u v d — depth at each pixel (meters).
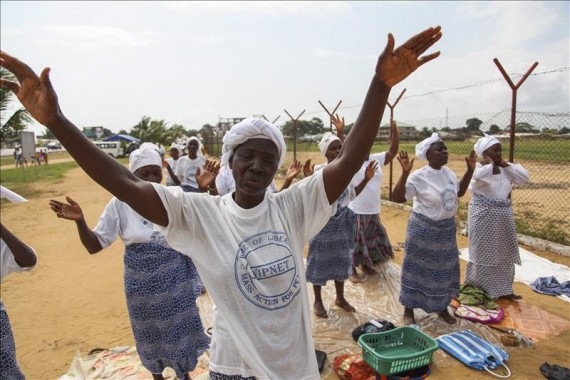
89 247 2.97
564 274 5.61
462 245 7.03
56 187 19.03
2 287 6.25
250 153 1.75
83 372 3.81
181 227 1.75
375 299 5.21
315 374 1.84
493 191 4.88
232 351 1.75
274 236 1.77
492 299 4.93
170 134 54.50
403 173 4.27
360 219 5.80
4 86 1.41
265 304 1.72
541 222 7.77
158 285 3.05
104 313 5.24
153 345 3.14
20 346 4.50
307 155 20.16
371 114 1.68
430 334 4.34
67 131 1.45
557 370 3.56
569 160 8.33
